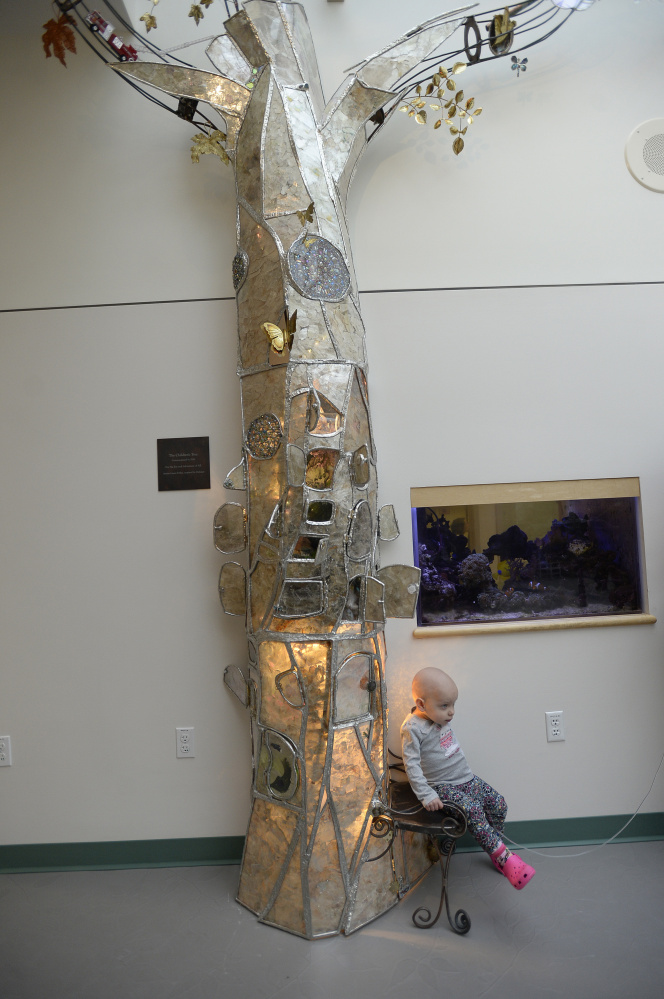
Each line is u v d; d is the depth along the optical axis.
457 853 2.74
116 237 2.84
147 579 2.79
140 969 2.11
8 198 2.85
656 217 2.89
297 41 2.50
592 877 2.54
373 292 2.84
